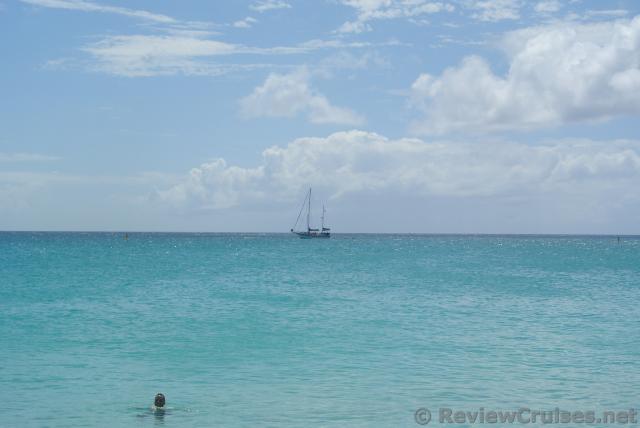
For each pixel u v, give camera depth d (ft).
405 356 75.36
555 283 186.29
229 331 93.61
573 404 55.93
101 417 52.01
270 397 57.67
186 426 49.90
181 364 70.85
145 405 55.21
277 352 77.61
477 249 534.78
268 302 132.77
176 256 356.38
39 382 62.69
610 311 119.65
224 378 64.69
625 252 461.37
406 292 157.07
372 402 56.24
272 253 415.23
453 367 69.62
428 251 477.77
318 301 135.23
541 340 86.58
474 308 123.95
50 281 180.65
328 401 56.54
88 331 92.99
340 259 338.75
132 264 271.69
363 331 94.22
